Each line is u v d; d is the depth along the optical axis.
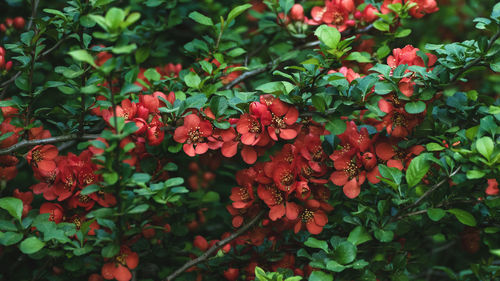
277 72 1.16
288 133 1.17
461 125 1.22
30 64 1.23
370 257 1.27
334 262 1.15
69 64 1.32
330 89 1.17
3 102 1.21
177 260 1.33
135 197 1.14
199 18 1.29
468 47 1.16
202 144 1.19
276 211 1.18
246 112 1.18
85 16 1.20
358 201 1.23
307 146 1.20
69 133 1.25
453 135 1.20
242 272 1.27
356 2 1.39
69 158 1.19
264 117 1.16
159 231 1.26
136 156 1.19
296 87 1.17
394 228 1.19
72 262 1.20
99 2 1.20
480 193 1.20
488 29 1.16
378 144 1.19
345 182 1.19
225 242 1.21
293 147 1.19
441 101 1.23
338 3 1.34
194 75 1.24
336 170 1.20
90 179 1.18
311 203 1.19
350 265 1.14
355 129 1.21
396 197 1.20
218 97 1.18
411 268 1.27
